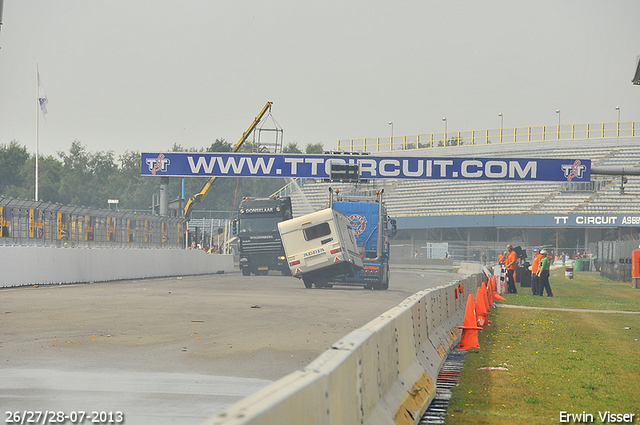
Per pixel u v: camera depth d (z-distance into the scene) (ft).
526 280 229.86
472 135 583.99
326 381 25.85
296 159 266.57
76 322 95.04
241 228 281.33
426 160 265.75
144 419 43.78
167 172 270.05
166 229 264.52
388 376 41.45
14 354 67.67
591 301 167.73
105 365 62.44
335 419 26.96
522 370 66.08
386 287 203.92
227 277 262.06
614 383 60.44
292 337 82.94
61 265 184.44
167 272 252.01
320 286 202.28
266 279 248.93
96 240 210.79
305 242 188.96
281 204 280.51
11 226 167.43
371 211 206.18
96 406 47.06
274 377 58.03
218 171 269.03
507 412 48.60
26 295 143.64
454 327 88.02
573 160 260.21
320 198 590.96
